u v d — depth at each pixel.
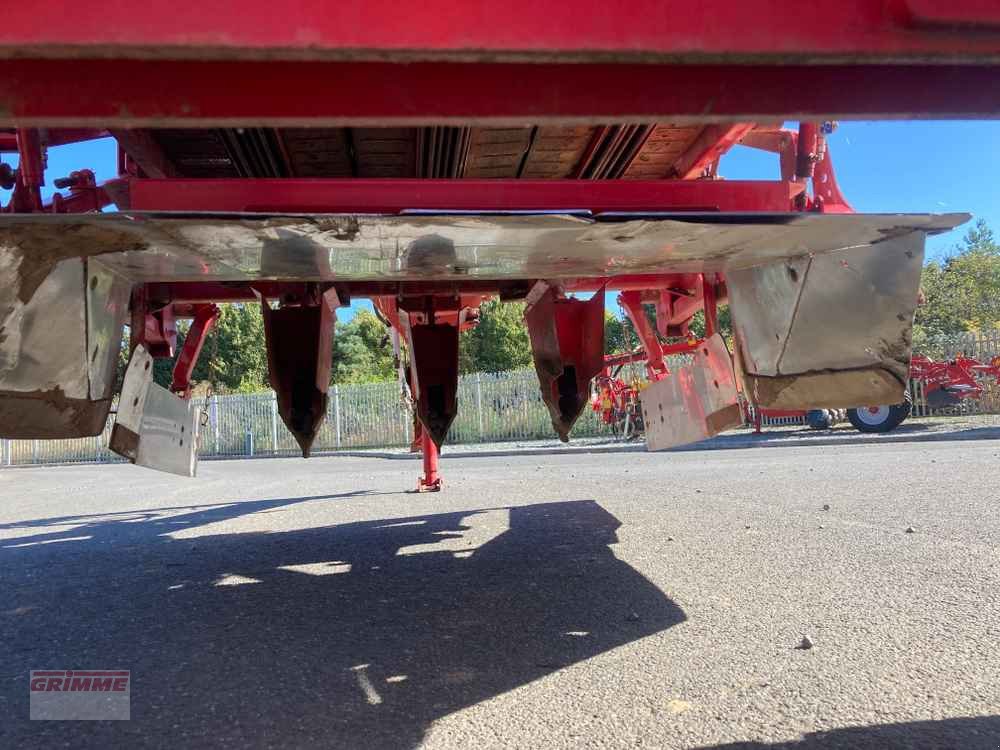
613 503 5.75
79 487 10.79
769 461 9.33
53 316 2.23
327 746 1.82
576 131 3.05
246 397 25.44
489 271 2.57
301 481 10.15
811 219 1.95
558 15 0.82
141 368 3.26
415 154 3.34
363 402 23.52
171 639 2.69
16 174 2.52
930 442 11.41
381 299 4.45
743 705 1.97
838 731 1.80
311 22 0.80
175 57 0.79
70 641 2.70
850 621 2.63
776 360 2.94
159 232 1.85
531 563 3.71
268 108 0.91
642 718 1.92
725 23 0.84
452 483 8.16
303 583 3.48
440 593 3.21
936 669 2.17
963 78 1.01
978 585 3.02
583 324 3.60
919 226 2.10
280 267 2.36
